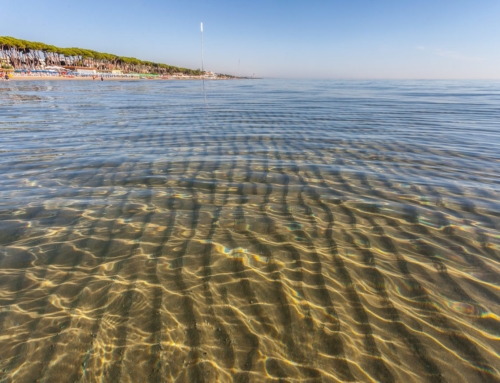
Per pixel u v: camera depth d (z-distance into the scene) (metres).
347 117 11.63
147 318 2.26
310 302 2.42
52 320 2.23
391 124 10.06
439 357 1.96
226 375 1.85
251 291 2.54
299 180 5.01
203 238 3.30
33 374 1.84
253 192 4.52
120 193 4.44
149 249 3.10
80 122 10.03
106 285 2.58
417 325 2.21
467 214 3.82
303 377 1.84
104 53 93.12
